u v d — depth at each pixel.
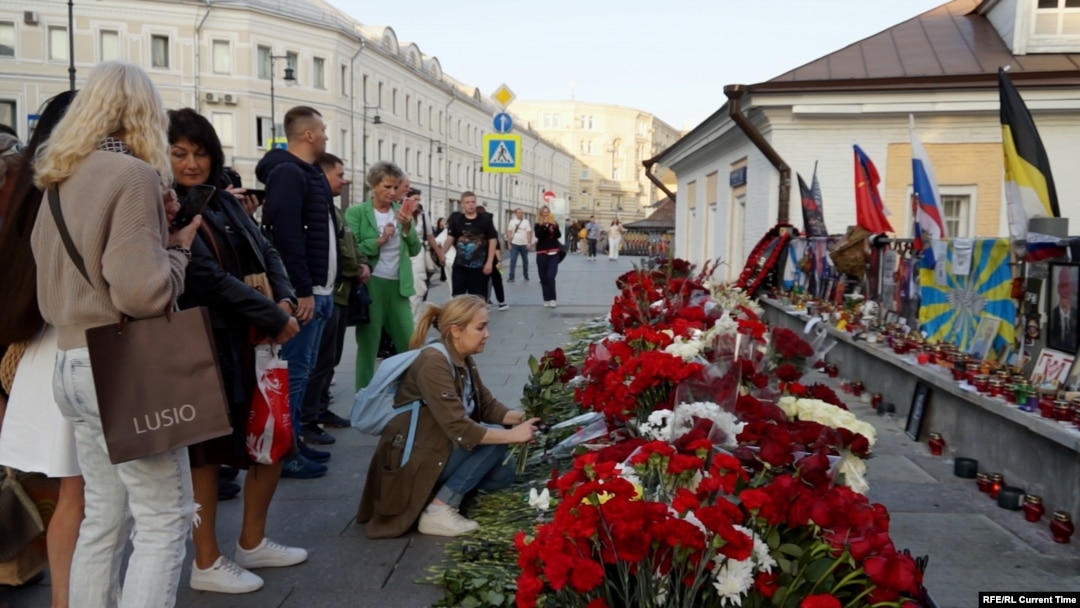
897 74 11.91
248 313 3.45
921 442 6.15
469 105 79.94
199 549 3.68
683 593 2.43
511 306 15.27
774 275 11.94
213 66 49.50
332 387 8.13
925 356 6.30
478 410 4.73
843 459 3.12
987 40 12.88
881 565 2.26
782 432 3.09
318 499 4.90
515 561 3.90
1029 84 11.16
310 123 5.16
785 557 2.44
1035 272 5.23
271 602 3.59
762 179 12.70
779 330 4.73
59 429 3.14
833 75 12.07
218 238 3.66
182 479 2.90
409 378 4.42
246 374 3.57
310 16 52.44
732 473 2.61
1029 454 4.70
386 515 4.34
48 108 3.12
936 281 6.61
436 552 4.12
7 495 3.57
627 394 3.86
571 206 108.62
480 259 11.75
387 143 62.47
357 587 3.73
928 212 7.58
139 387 2.67
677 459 2.67
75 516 3.23
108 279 2.61
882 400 7.21
